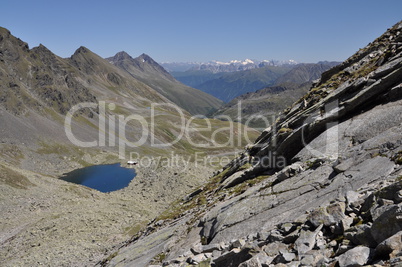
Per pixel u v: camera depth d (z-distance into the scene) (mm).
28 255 49688
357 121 22031
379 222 9727
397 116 18688
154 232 34844
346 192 14695
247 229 18219
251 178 32031
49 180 108312
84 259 47500
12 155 180000
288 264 11289
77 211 75688
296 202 17672
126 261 29328
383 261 8555
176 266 18641
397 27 33781
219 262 16234
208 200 34156
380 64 26812
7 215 74188
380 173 14383
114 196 101750
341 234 11484
